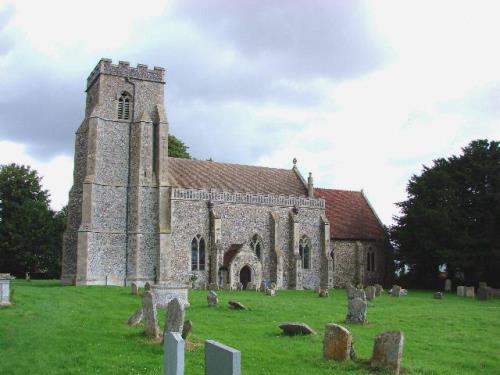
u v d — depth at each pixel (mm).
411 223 56188
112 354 15125
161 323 20766
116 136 47312
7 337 17094
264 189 55000
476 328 21828
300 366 14164
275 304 28891
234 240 50094
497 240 50906
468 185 54531
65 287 38531
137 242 45500
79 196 47688
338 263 57969
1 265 65500
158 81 49531
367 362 14297
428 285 58469
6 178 68188
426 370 14148
